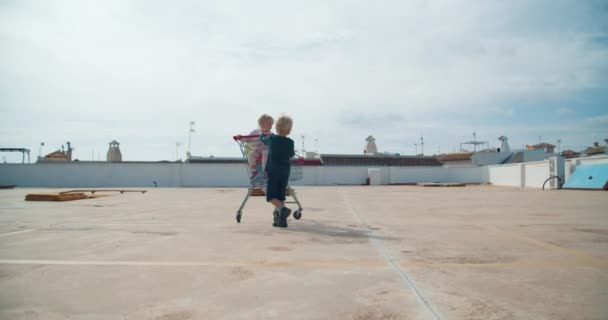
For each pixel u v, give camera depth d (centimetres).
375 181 2533
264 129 462
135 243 304
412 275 206
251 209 634
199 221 458
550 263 234
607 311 151
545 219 475
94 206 707
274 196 403
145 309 156
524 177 1914
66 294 175
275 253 265
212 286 187
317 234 351
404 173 2698
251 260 243
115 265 230
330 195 1128
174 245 296
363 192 1341
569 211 582
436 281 195
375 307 157
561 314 148
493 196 1030
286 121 415
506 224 426
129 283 193
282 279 199
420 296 171
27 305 161
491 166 2431
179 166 2442
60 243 304
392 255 258
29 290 181
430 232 364
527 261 239
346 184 2656
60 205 732
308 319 145
